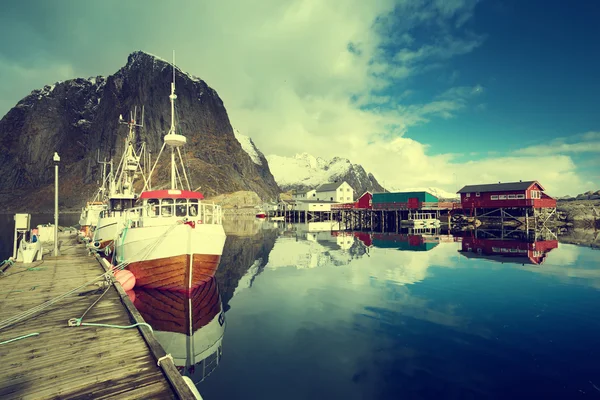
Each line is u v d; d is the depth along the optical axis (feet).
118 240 57.93
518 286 55.83
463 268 72.54
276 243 127.13
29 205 567.59
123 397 17.48
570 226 199.62
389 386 24.62
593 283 57.93
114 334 26.71
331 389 24.29
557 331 35.42
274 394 23.65
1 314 31.73
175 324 38.60
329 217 300.81
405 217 240.73
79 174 627.05
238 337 34.47
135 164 96.48
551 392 23.76
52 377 19.65
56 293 39.83
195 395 17.95
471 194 201.57
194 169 538.47
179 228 49.01
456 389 24.20
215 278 66.13
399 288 55.11
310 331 36.09
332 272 69.62
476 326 37.19
